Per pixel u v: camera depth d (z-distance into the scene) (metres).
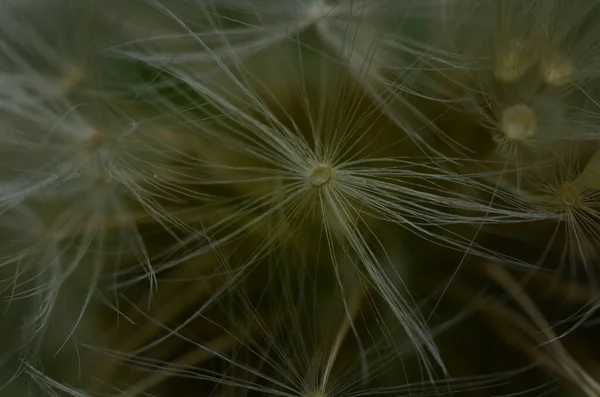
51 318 0.05
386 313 0.05
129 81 0.05
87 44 0.05
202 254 0.05
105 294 0.05
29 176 0.05
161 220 0.05
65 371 0.05
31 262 0.05
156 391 0.05
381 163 0.05
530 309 0.05
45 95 0.05
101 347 0.05
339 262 0.05
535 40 0.05
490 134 0.05
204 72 0.05
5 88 0.05
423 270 0.05
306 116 0.05
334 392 0.05
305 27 0.05
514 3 0.05
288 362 0.05
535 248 0.05
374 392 0.05
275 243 0.05
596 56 0.05
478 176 0.05
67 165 0.05
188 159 0.05
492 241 0.05
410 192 0.05
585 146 0.05
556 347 0.05
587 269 0.05
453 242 0.05
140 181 0.05
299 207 0.05
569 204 0.05
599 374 0.05
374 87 0.05
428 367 0.05
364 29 0.05
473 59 0.05
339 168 0.05
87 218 0.05
